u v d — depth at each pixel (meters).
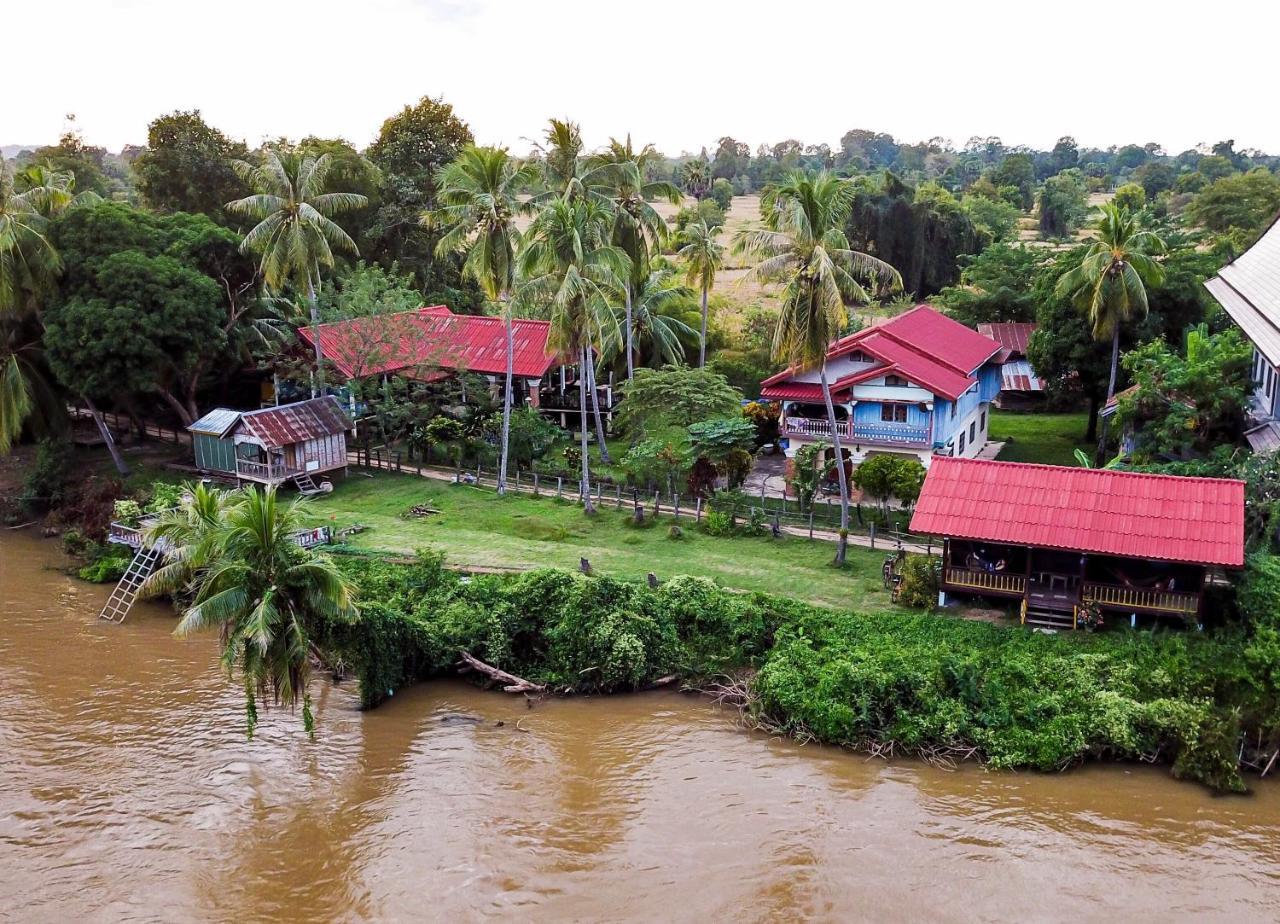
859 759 28.70
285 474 47.75
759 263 37.41
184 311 49.09
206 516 29.98
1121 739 27.64
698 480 45.19
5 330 51.19
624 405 50.38
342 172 70.12
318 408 49.88
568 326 42.38
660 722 31.02
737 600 33.88
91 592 42.22
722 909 22.84
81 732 30.75
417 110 76.81
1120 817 25.86
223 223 67.81
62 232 50.50
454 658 33.72
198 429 49.50
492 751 29.56
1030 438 56.06
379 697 32.16
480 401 54.56
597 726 30.88
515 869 24.31
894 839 25.17
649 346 59.09
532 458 52.06
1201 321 51.03
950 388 44.66
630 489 47.72
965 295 70.94
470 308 75.75
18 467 57.34
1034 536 31.91
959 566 34.06
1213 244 77.00
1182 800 26.50
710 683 32.53
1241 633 29.97
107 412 62.12
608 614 33.41
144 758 29.31
